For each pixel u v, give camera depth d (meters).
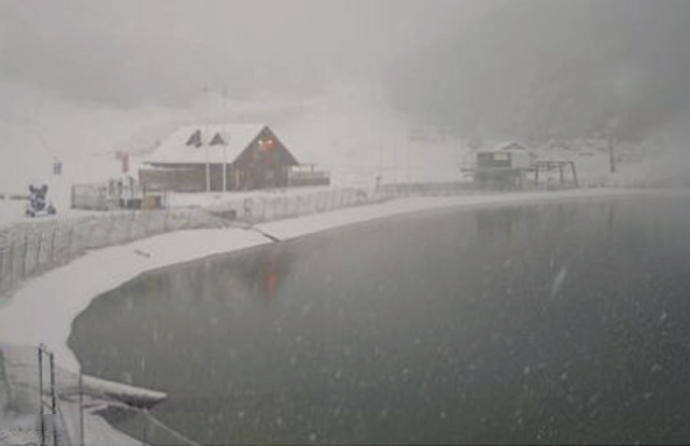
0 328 25.19
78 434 16.86
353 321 28.72
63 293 30.56
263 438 17.98
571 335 26.92
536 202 74.88
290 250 45.16
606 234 52.75
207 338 26.06
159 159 67.44
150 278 36.12
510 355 24.39
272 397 20.58
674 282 36.31
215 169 65.38
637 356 24.23
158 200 49.91
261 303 31.55
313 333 27.06
